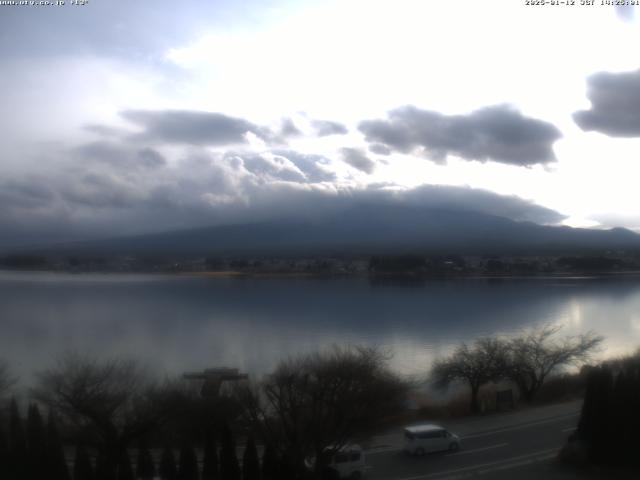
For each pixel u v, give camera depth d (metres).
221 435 27.28
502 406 37.44
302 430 27.12
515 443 30.28
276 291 151.62
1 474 22.06
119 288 165.00
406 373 52.94
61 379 37.12
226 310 112.62
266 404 31.92
